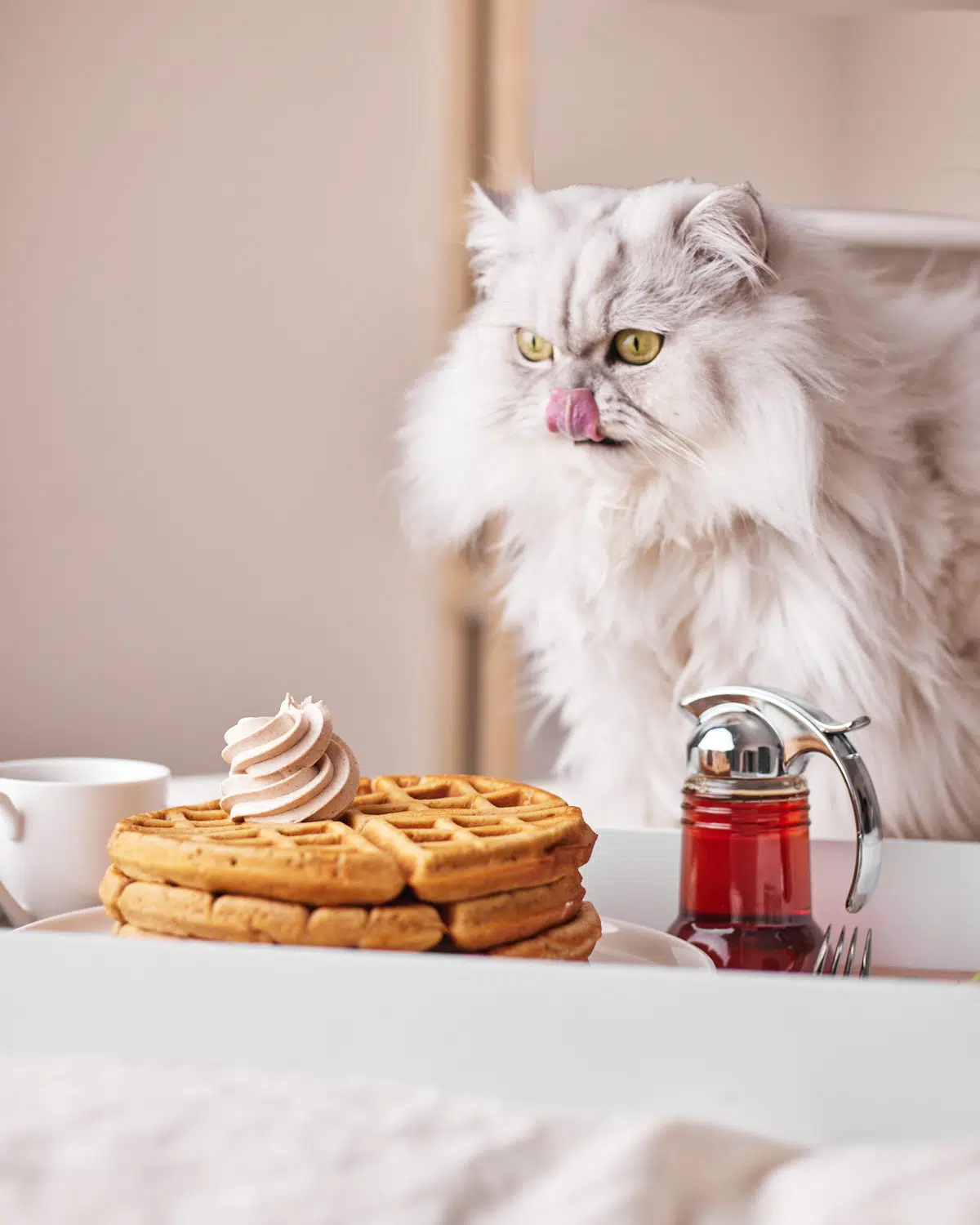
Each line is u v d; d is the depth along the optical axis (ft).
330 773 4.10
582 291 5.28
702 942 4.23
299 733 4.10
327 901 3.77
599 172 6.47
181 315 7.41
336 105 7.24
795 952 4.20
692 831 4.28
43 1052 3.50
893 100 5.90
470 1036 3.43
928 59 5.83
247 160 7.33
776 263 5.36
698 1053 3.40
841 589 5.25
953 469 5.34
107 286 7.42
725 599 5.35
